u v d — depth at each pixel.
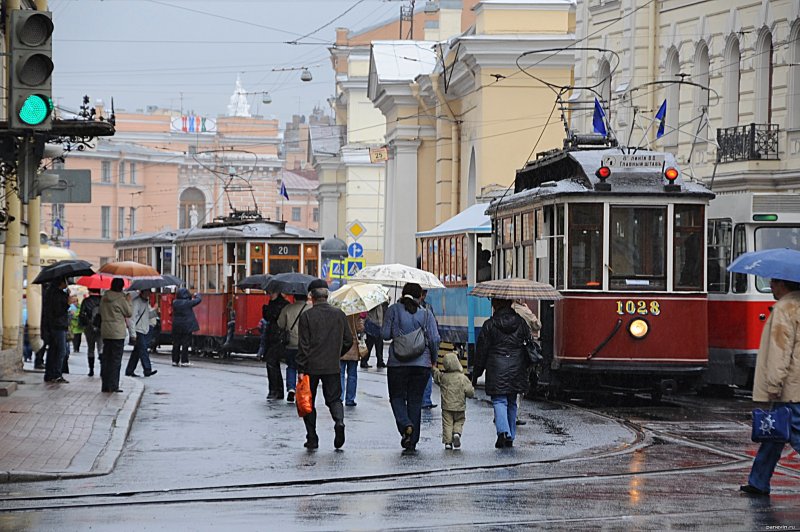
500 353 41.56
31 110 29.89
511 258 62.41
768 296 57.88
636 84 96.00
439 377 41.44
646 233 54.25
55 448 39.56
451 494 31.95
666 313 54.12
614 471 36.06
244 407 55.78
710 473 35.50
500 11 125.81
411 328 40.91
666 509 29.22
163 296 114.69
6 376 66.88
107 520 28.22
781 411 30.48
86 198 64.56
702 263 54.41
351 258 125.56
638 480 34.19
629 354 54.00
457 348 73.19
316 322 41.25
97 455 38.44
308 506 30.19
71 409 50.78
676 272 54.25
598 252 54.09
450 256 75.69
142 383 66.81
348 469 36.69
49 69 30.02
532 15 125.75
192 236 109.25
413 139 149.25
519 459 38.84
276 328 59.91
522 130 126.19
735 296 58.28
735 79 86.12
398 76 150.75
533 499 30.92
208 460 38.69
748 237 57.59
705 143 87.88
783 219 57.62
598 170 54.28
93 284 87.62
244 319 98.62
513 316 41.84
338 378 41.53
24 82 29.89
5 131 34.47
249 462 38.25
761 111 82.75
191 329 90.19
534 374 58.78
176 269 114.25
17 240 70.06
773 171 80.06
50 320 64.69
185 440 43.78
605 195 54.03
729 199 58.72
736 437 44.38
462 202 138.38
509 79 126.19
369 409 55.38
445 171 143.50
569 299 54.16
